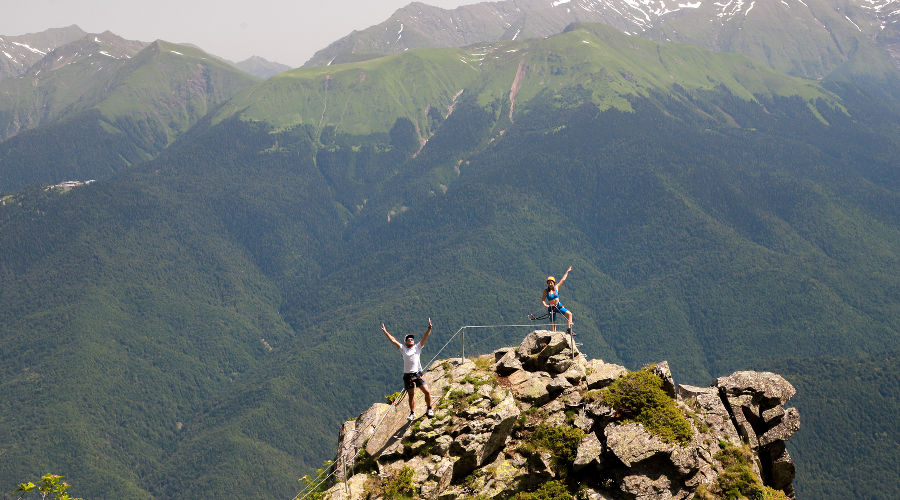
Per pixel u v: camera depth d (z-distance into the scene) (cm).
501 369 3297
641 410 2919
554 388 3131
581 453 2806
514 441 2967
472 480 2803
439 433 2866
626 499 2750
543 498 2727
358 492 2736
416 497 2661
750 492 2905
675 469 2761
